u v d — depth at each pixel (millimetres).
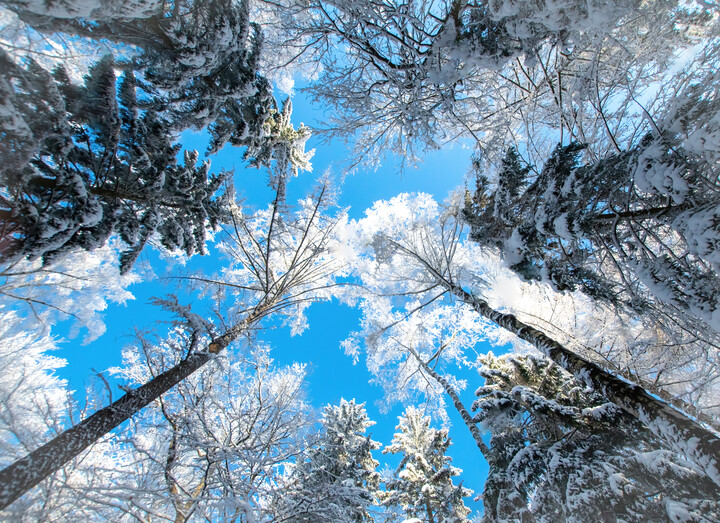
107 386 4215
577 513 3594
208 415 6301
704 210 2750
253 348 7109
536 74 6406
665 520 3135
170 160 4707
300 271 8234
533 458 4598
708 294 2959
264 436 6539
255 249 8719
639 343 5066
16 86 2703
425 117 5953
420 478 10039
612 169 3416
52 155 3344
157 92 4312
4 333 5156
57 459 3242
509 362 6656
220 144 5723
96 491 3711
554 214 4113
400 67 5043
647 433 3877
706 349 4234
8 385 4730
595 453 4102
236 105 5754
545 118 6480
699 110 2615
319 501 5816
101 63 3535
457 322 9852
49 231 3289
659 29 3549
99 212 3736
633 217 3391
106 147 3930
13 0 2375
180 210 5766
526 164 4750
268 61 6863
